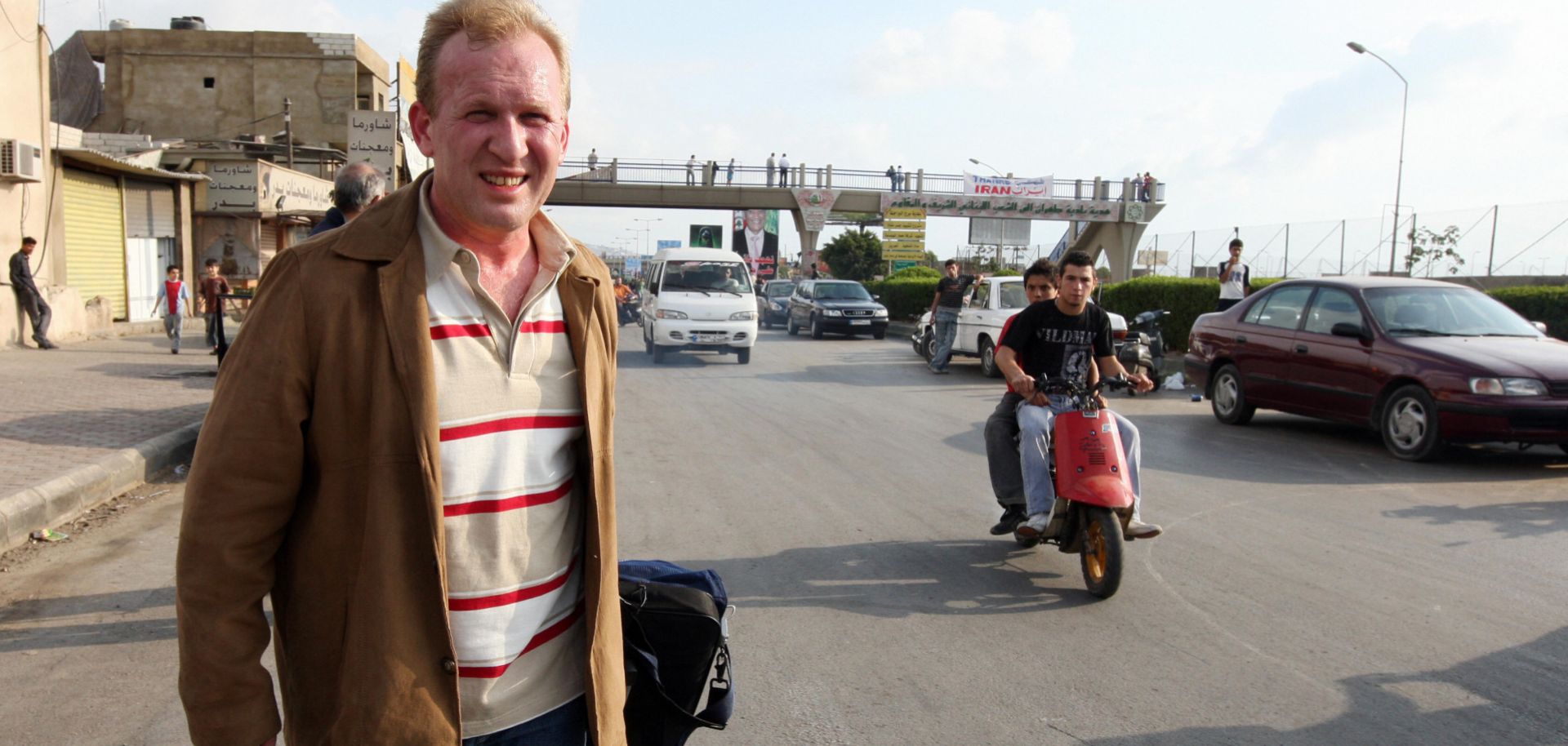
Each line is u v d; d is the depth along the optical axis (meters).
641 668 2.28
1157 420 11.76
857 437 10.33
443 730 1.62
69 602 4.97
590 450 1.84
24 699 3.88
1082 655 4.49
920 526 6.77
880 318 26.42
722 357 20.56
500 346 1.77
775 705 3.94
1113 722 3.82
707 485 7.98
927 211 45.62
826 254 60.88
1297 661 4.42
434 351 1.68
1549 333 14.51
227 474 1.56
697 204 44.12
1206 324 11.81
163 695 3.95
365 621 1.61
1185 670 4.32
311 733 1.67
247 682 1.58
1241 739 3.67
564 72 1.88
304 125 33.69
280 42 33.50
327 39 33.66
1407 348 9.18
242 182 23.47
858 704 3.96
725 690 2.49
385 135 12.65
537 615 1.81
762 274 63.34
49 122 16.30
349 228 1.70
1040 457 5.69
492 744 1.78
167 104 33.25
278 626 1.72
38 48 15.85
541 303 1.82
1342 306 10.12
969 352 17.28
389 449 1.62
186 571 1.55
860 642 4.64
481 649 1.72
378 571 1.61
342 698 1.61
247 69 33.50
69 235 17.94
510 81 1.73
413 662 1.62
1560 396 8.34
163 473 7.83
